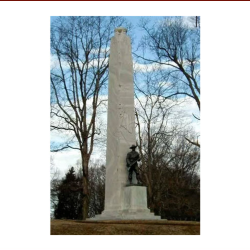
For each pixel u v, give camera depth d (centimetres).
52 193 4553
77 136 3612
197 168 4928
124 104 2472
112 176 2425
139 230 1861
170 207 4597
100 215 2431
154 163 4266
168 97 3769
